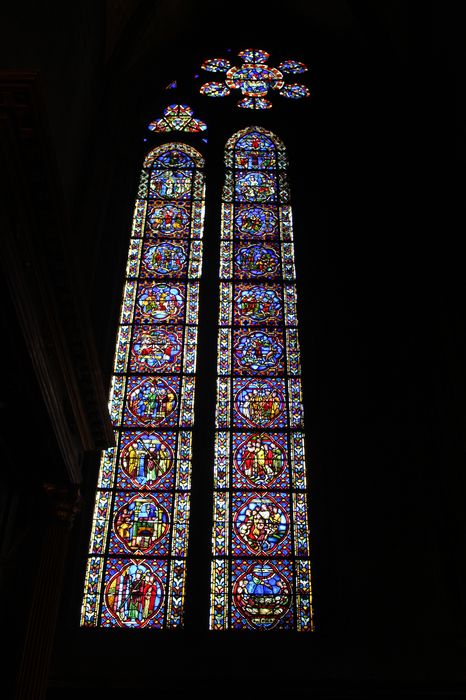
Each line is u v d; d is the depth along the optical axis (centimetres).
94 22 1428
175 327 1438
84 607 1147
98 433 1052
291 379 1380
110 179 1559
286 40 1891
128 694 1041
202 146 1709
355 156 1631
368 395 1328
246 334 1431
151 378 1377
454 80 1293
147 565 1190
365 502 1225
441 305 1262
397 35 1529
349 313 1427
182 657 1091
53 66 1138
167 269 1511
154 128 1736
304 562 1198
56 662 1071
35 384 833
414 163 1427
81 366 968
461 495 1136
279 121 1758
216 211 1593
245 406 1349
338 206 1575
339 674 1070
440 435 1212
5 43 873
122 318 1448
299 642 1116
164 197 1622
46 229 816
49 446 912
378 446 1272
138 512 1239
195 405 1345
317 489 1256
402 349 1361
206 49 1873
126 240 1544
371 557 1173
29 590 903
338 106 1739
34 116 714
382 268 1462
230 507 1248
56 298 882
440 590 1130
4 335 784
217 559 1198
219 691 1043
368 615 1127
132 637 1113
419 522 1188
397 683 1049
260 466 1288
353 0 1588
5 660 859
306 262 1514
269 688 1048
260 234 1568
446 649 1083
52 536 939
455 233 1259
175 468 1283
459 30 1245
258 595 1168
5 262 726
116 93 1596
